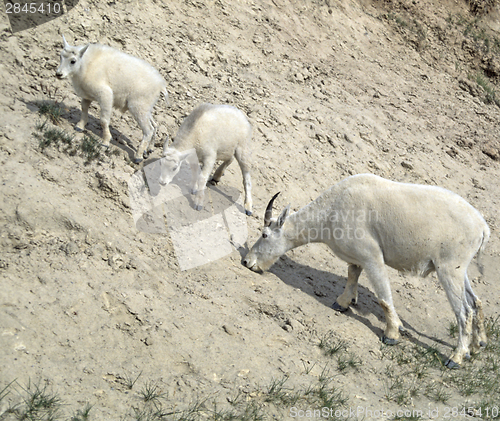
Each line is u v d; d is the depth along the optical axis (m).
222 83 10.00
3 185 5.76
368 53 13.60
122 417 4.11
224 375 4.79
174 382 4.60
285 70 11.23
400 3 15.91
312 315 6.04
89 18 9.38
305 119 9.92
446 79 14.20
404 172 9.81
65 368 4.39
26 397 4.03
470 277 8.04
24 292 4.88
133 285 5.44
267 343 5.36
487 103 14.13
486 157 11.59
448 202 5.91
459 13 16.86
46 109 7.21
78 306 4.96
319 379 5.07
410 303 7.06
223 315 5.53
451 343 6.45
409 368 5.69
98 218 6.06
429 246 5.91
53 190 6.06
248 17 12.11
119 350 4.75
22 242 5.40
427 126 11.68
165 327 5.08
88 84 6.71
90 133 7.33
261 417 4.41
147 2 10.71
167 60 9.77
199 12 11.40
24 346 4.43
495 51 16.02
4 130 6.55
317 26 13.24
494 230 9.13
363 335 5.99
